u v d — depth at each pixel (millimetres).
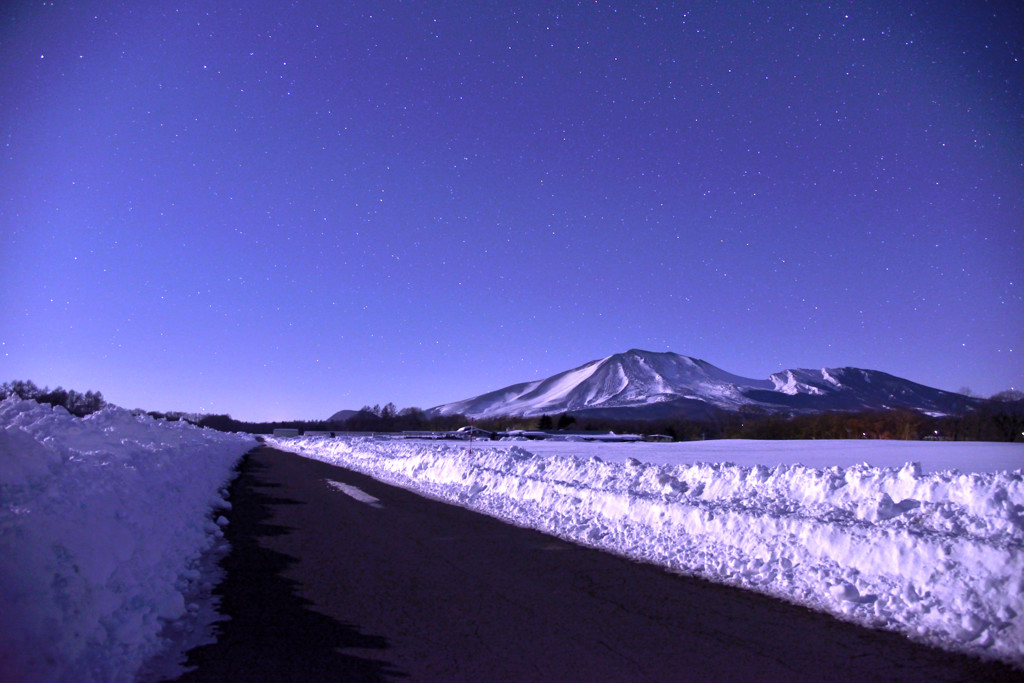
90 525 6234
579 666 5141
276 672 4965
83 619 4914
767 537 9016
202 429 54125
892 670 5070
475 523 12547
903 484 11773
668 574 8281
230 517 13203
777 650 5516
